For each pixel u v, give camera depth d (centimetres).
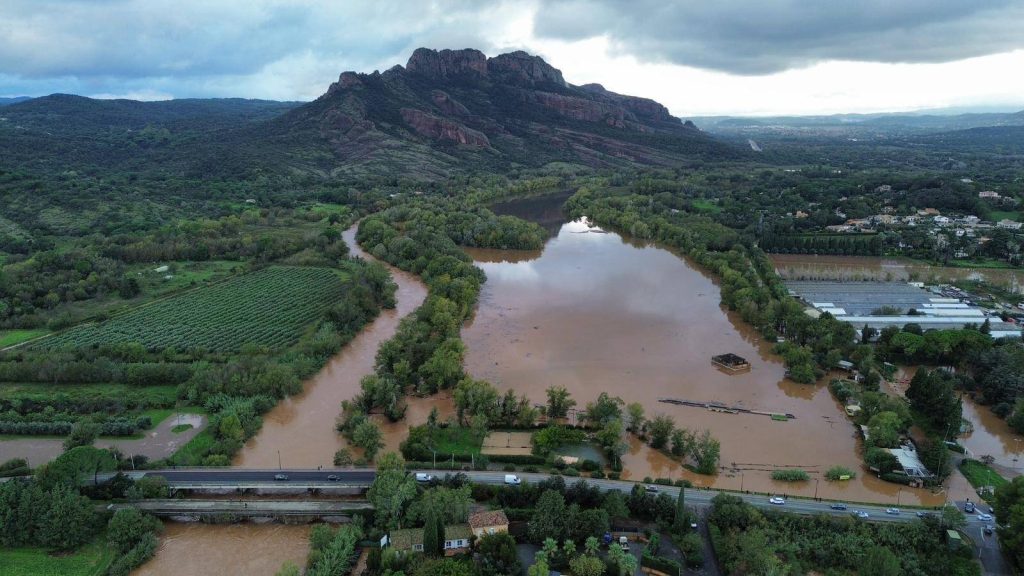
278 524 12800
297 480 13600
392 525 12056
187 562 11650
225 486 13350
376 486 12756
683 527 11975
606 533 11931
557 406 16438
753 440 15825
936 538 11731
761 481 14075
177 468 14175
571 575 11025
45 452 15088
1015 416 16088
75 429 15150
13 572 11194
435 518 11250
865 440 15325
